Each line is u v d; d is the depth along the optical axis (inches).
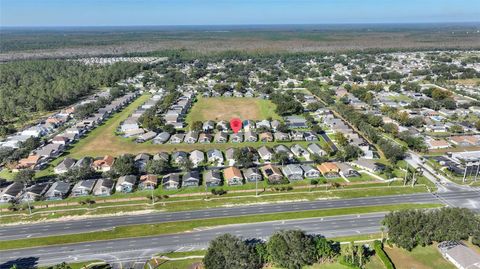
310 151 6289.4
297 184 5152.6
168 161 5954.7
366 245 3789.4
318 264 3513.8
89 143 6855.3
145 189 5024.6
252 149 6353.3
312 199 4783.5
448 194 4884.4
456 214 3786.9
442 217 3806.6
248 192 4963.1
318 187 5078.7
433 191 4965.6
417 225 3715.6
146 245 3860.7
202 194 4913.9
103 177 5275.6
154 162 5433.1
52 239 3976.4
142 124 7573.8
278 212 4471.0
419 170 5506.9
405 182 5157.5
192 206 4633.4
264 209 4552.2
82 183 5019.7
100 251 3767.2
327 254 3533.5
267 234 4020.7
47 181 5324.8
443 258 3572.8
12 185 5014.8
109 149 6540.4
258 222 4256.9
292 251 3449.8
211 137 7116.1
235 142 6865.2
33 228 4197.8
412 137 6560.0
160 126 7500.0
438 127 7313.0
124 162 5433.1
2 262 3607.3
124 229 4151.1
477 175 5378.9
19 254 3732.8
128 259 3634.4
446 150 6353.3
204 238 3971.5
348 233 4018.2
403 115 7642.7
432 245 3767.2
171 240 3941.9
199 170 5679.1
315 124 7844.5
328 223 4222.4
